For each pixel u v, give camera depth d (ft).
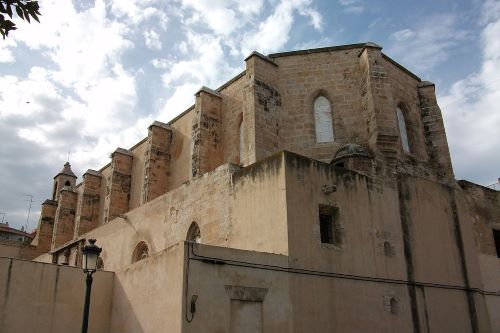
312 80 95.25
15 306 57.47
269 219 63.36
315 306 59.77
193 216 78.74
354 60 95.96
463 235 87.71
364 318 64.69
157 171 115.75
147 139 120.67
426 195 83.66
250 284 54.44
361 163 76.38
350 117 92.43
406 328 69.62
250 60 92.02
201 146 97.81
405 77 101.60
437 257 80.23
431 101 102.94
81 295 62.49
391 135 86.89
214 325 50.31
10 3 22.39
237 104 100.12
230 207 70.85
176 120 120.78
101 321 62.75
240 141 97.86
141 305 57.00
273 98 92.07
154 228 88.89
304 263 60.64
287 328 56.18
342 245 66.33
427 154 99.19
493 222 99.55
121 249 97.66
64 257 118.93
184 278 49.57
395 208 76.79
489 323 85.15
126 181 132.77
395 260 72.84
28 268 59.41
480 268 89.45
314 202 65.05
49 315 59.47
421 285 74.95
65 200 157.69
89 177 147.95
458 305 80.07
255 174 67.62
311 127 92.38
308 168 66.08
